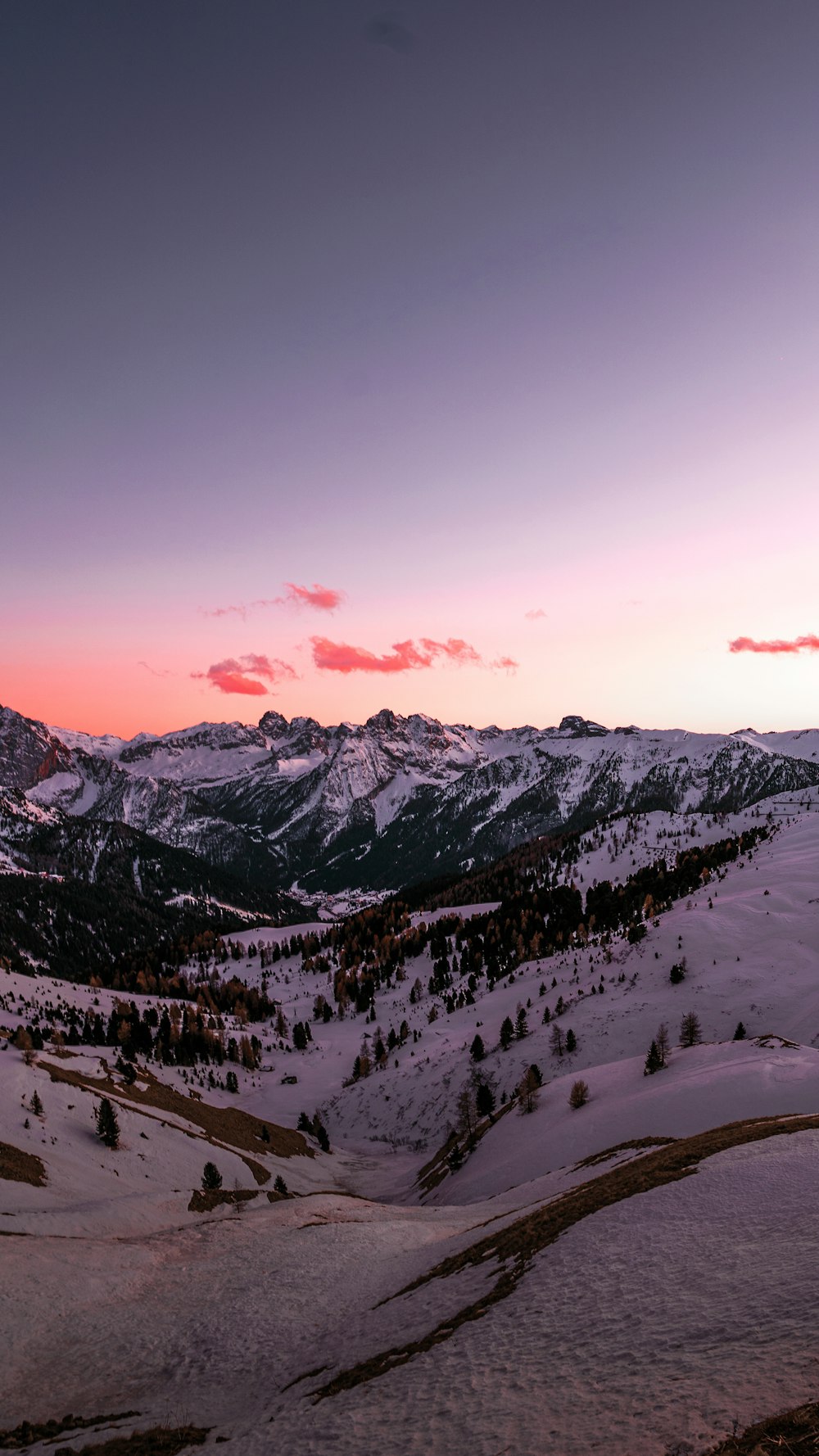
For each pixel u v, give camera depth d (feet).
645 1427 50.01
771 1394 48.34
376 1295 131.64
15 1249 169.68
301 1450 67.41
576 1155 288.30
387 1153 495.82
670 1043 476.54
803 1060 312.29
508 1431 56.70
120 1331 136.67
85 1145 303.07
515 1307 87.61
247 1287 152.97
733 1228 90.63
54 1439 93.20
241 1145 420.36
